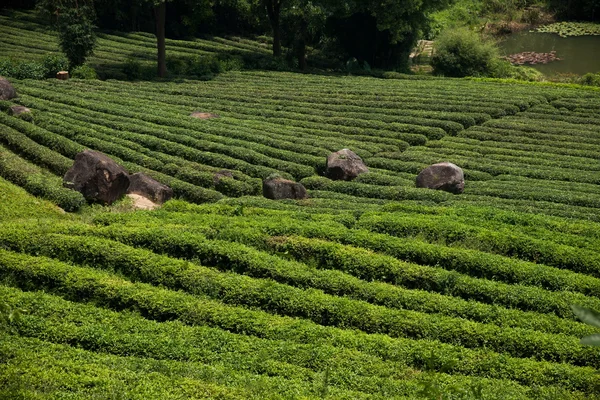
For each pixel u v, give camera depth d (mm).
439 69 65875
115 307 20094
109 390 14906
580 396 16141
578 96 51875
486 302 21359
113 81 51906
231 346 17672
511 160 37719
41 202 27953
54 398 14312
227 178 32500
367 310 19734
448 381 16391
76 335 17750
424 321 19234
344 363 17188
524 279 22375
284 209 28500
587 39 79938
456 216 26906
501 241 24516
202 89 51438
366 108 46812
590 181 33875
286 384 15805
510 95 51156
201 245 23094
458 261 23156
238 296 20578
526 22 86812
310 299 20188
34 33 65500
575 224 26484
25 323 17938
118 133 37438
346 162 33969
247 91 51375
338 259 23031
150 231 23797
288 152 36781
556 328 19375
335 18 66188
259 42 75000
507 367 17250
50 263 21375
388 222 25875
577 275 22453
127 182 30062
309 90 52500
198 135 38656
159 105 45719
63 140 34562
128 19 72250
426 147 40031
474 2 89812
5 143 34094
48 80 49719
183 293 20734
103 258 22250
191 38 72250
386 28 62219
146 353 17312
